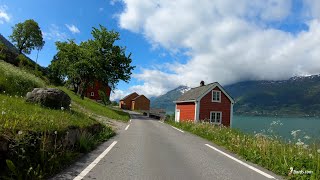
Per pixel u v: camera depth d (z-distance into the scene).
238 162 9.12
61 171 6.82
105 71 52.81
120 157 9.23
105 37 53.16
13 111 8.97
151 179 6.60
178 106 44.25
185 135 18.81
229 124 37.94
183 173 7.32
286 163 7.88
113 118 32.97
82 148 9.98
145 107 114.94
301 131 12.41
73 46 57.16
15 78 18.47
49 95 14.06
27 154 6.22
